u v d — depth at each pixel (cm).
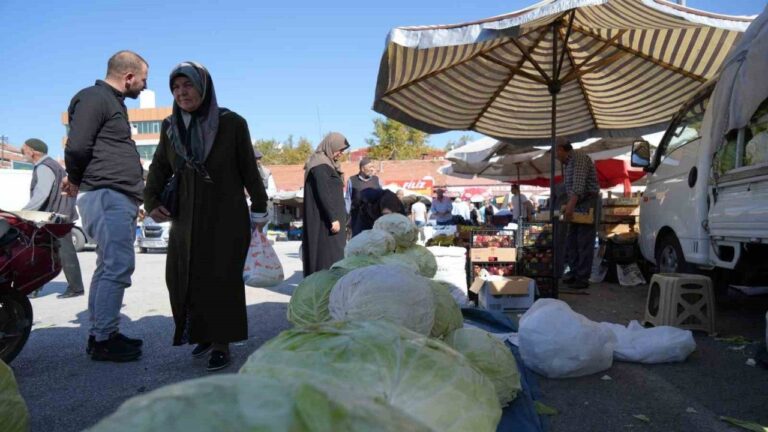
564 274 817
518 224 617
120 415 57
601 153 1077
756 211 401
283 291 732
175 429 53
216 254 351
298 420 56
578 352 330
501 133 839
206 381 63
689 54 600
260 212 393
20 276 378
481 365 211
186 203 351
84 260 1310
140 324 519
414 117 726
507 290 533
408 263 337
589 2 382
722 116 444
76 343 446
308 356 107
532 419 243
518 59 656
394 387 103
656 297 477
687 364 363
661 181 617
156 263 1198
